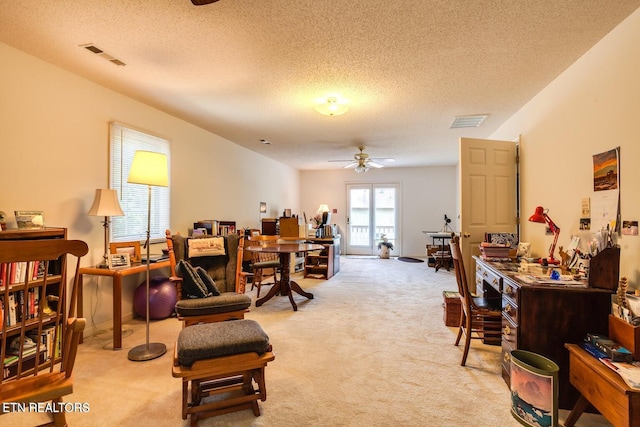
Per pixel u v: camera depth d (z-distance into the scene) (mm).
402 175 8633
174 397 1979
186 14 1969
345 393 2021
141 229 3621
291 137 5223
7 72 2365
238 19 2020
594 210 2320
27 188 2504
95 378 2203
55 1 1843
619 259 1866
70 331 1378
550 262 2617
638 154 1893
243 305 2367
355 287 5008
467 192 3574
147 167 2617
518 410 1713
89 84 2982
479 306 2613
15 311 2131
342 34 2191
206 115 4043
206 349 1676
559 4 1857
